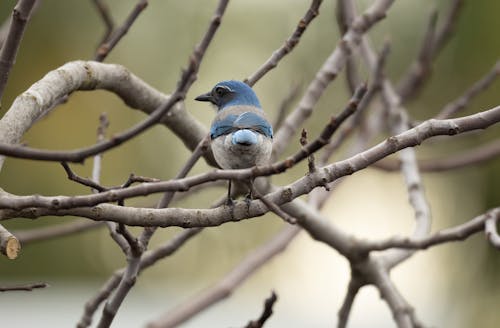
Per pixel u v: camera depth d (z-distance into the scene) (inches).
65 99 305.9
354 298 362.6
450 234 317.7
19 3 239.8
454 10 436.5
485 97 606.9
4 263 716.7
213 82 683.4
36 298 730.2
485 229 300.8
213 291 390.0
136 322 694.5
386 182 691.4
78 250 723.4
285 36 687.7
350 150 430.0
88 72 291.7
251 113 306.3
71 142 692.1
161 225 233.8
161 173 695.7
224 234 724.0
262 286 730.8
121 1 678.5
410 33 644.7
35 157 185.8
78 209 222.8
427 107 625.0
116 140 195.6
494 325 599.8
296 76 674.8
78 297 731.4
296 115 353.7
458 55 609.3
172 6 687.7
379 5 364.2
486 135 629.0
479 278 606.5
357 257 348.5
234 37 689.0
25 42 675.4
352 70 400.5
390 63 645.3
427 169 460.1
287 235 411.5
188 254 733.3
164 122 330.3
